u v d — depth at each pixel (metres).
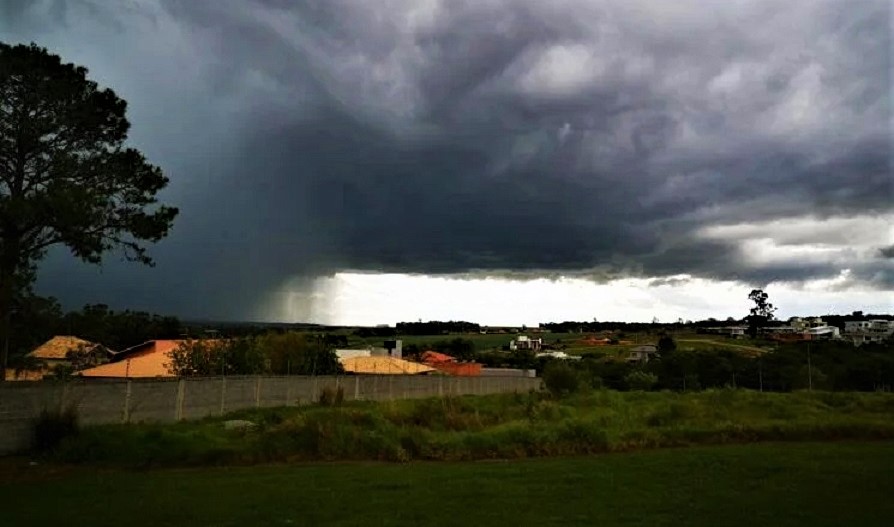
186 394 25.78
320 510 11.60
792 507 11.66
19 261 26.95
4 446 18.30
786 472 15.23
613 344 159.38
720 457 17.53
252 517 11.15
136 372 40.19
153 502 12.45
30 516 11.46
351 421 21.00
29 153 29.00
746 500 12.23
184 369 39.97
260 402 30.75
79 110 29.75
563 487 13.57
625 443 20.23
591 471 15.52
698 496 12.62
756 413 28.81
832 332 149.25
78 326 29.84
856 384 61.09
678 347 120.94
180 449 18.17
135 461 17.47
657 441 20.92
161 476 15.58
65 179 28.95
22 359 29.25
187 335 48.75
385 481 14.34
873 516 10.97
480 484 13.94
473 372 75.19
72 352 40.44
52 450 18.28
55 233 28.06
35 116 28.88
